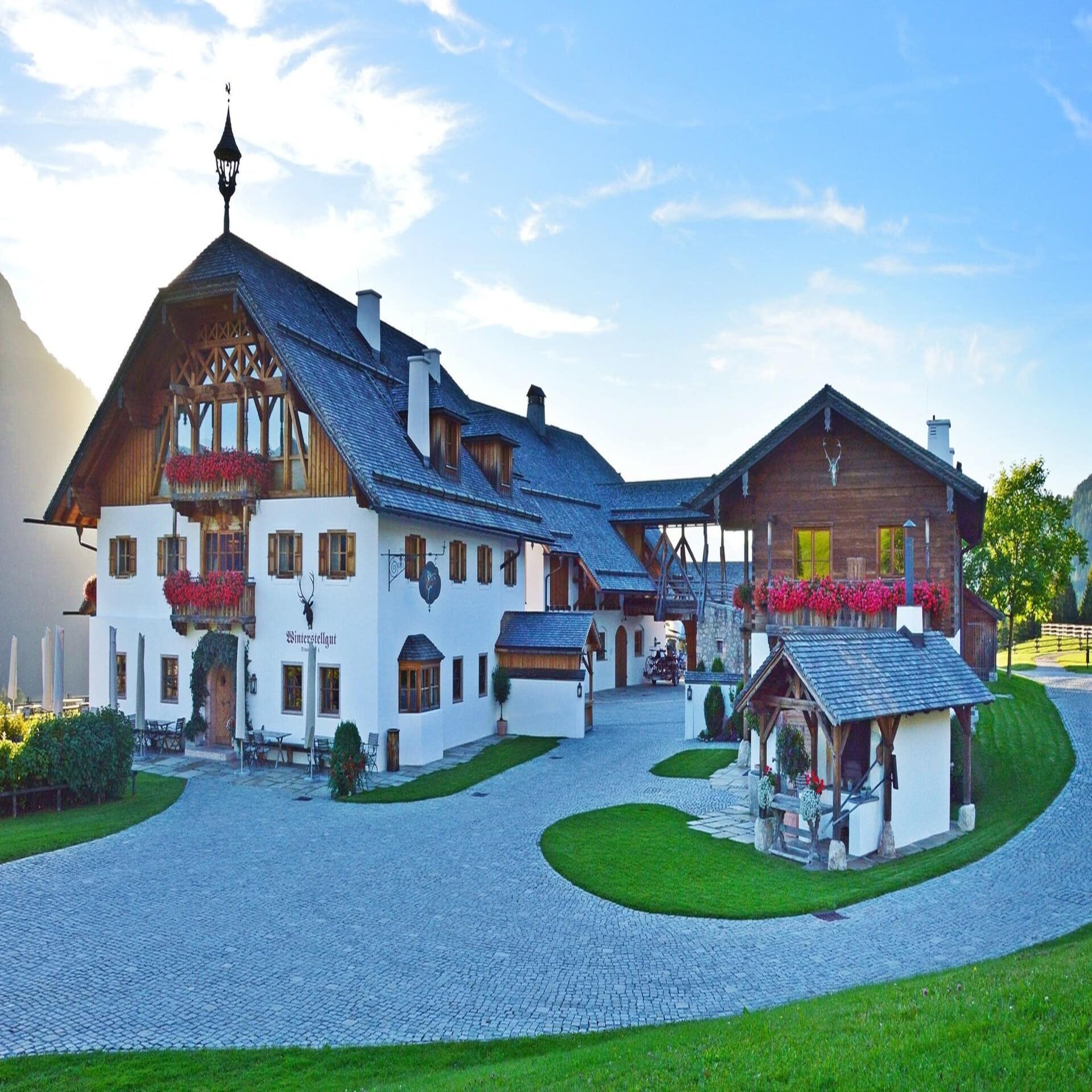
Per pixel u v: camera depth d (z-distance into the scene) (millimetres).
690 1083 6629
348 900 13453
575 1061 7750
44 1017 9641
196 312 25719
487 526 28141
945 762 17328
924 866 14672
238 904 13250
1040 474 40969
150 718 26547
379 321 30266
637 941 11734
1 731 19359
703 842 16438
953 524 21250
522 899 13477
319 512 23781
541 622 30812
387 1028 9328
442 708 26391
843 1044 7055
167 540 26781
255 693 24578
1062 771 20953
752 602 22812
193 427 25859
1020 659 52375
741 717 27453
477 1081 7387
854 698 15336
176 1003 9992
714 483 23000
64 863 15273
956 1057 6516
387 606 23406
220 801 19922
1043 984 7895
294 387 23750
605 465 55281
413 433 26984
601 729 31250
